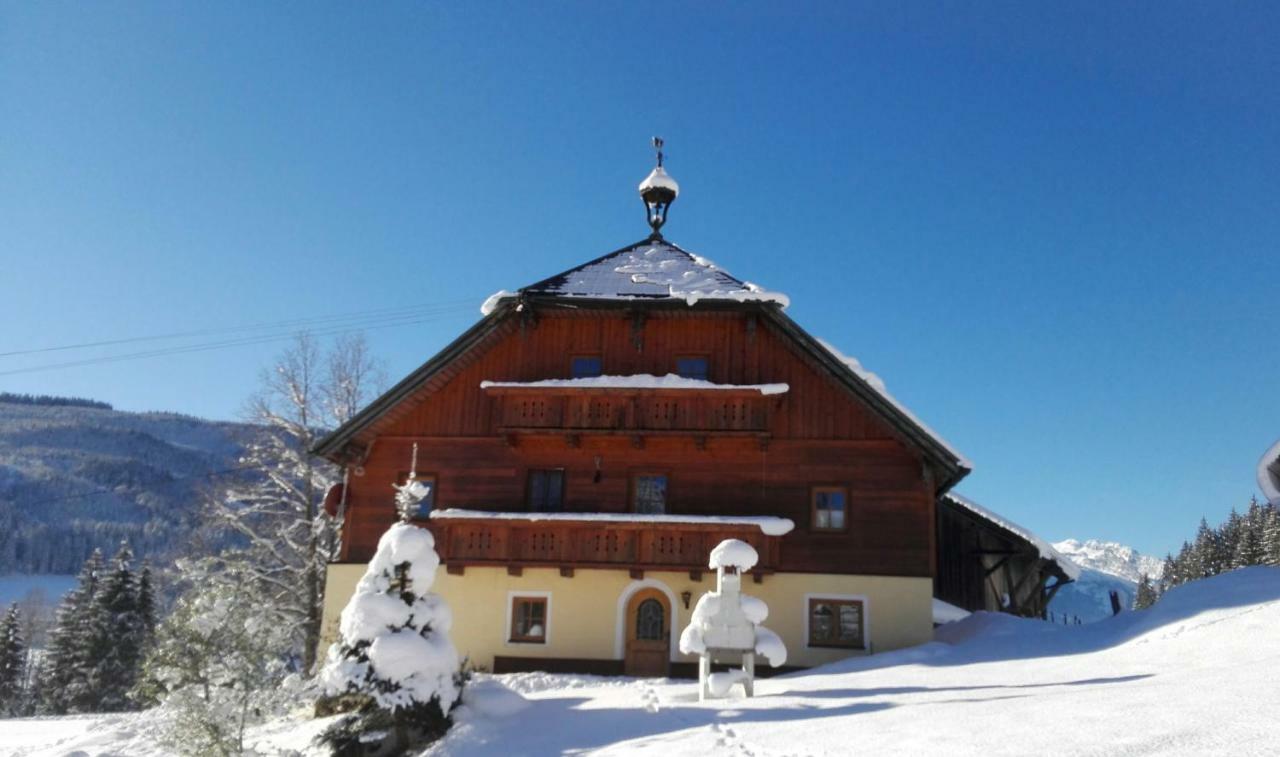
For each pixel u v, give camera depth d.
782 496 24.75
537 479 25.84
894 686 15.55
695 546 23.89
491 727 14.56
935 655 20.39
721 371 25.72
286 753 14.84
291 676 15.31
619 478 25.45
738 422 24.48
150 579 52.81
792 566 24.16
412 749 14.38
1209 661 14.43
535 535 24.44
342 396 34.50
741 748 10.31
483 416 26.25
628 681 21.94
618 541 24.14
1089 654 17.64
